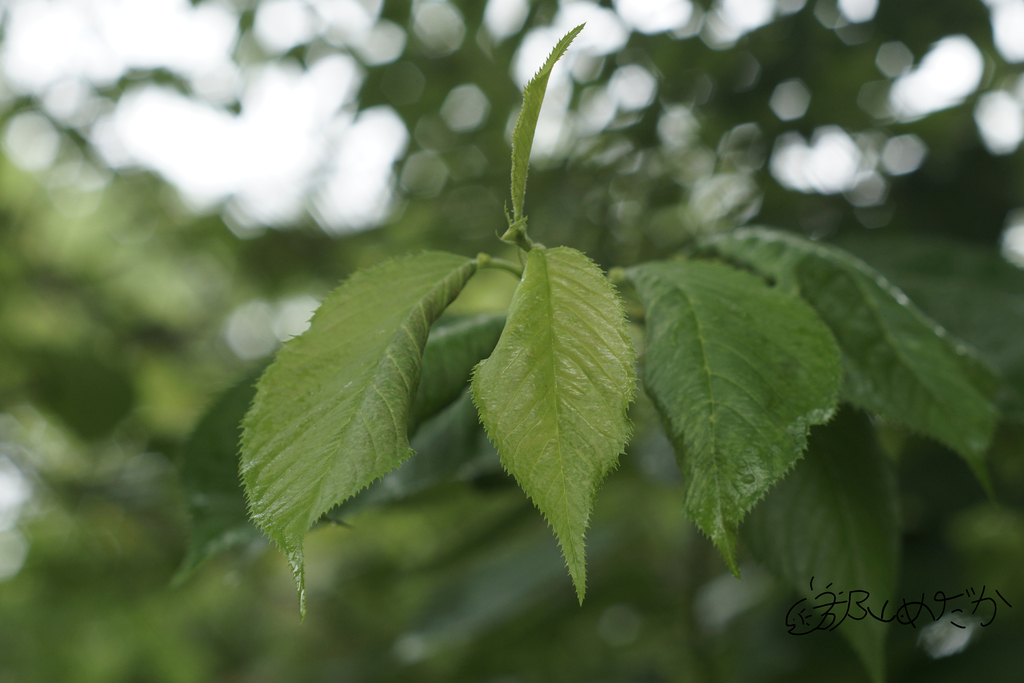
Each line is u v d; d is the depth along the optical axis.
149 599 2.45
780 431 0.60
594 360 0.59
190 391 2.74
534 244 0.62
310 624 2.68
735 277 0.64
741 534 0.70
